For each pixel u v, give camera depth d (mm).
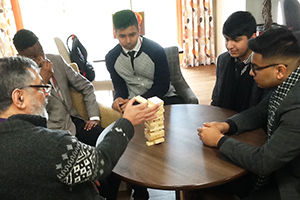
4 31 4164
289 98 1036
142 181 1037
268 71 1071
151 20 4844
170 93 2271
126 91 2211
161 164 1139
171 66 2406
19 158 727
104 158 868
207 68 4891
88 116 1982
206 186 1009
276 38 1011
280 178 1138
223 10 4500
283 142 1020
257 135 1344
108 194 1476
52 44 4621
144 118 1056
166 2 4738
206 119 1544
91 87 2029
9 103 794
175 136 1367
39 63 1618
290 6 2492
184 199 1423
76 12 4535
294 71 1041
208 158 1166
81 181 796
